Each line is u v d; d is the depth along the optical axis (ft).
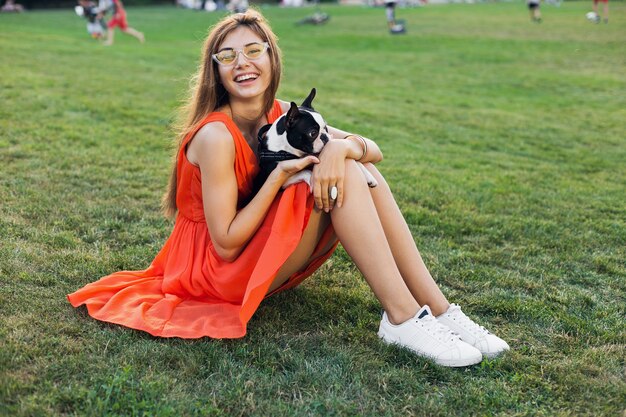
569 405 8.57
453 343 9.45
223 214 9.55
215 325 9.73
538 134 29.89
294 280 10.87
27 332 9.46
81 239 13.55
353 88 40.65
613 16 94.68
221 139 9.55
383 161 22.59
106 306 10.12
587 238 15.55
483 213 17.15
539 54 59.82
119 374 8.57
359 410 8.24
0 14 98.37
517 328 10.82
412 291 10.24
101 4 68.54
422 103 36.76
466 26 84.28
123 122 25.53
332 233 10.27
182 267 10.45
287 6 135.85
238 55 9.89
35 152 19.83
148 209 15.85
